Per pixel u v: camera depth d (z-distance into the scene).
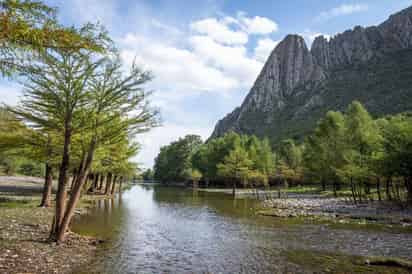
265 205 42.16
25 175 96.81
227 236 19.89
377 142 45.25
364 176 41.38
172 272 12.15
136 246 16.22
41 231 17.09
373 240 18.67
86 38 6.99
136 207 36.94
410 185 37.28
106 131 14.69
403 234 20.64
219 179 107.06
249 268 12.84
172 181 148.25
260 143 106.38
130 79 14.48
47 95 13.55
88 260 12.85
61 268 11.34
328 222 26.34
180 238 19.02
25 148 19.17
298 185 93.94
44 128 15.66
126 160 32.81
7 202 29.41
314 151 64.88
